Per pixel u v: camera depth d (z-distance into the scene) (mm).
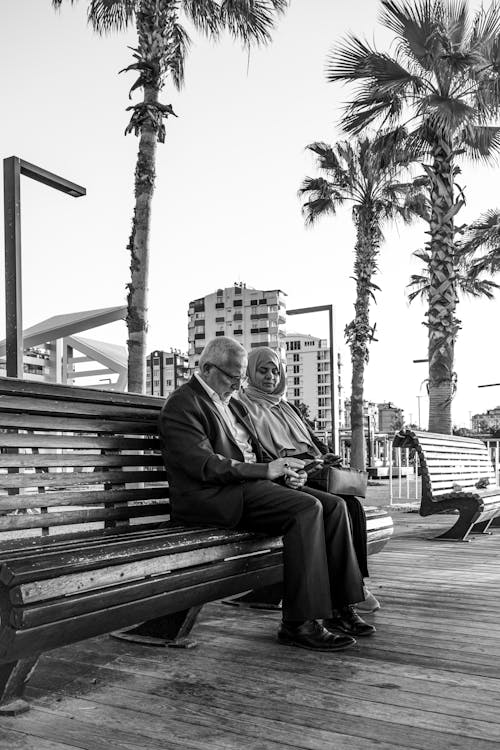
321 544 2988
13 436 2691
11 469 2756
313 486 3379
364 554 3398
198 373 3398
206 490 3070
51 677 2668
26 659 2268
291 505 2971
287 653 2975
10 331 8844
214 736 2137
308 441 3867
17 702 2338
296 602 2945
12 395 2738
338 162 23203
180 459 3086
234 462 3072
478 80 13320
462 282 24328
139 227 10133
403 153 15016
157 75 10508
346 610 3270
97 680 2635
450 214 13438
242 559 2959
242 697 2457
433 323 13180
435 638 3203
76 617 2148
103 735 2141
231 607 3887
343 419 163875
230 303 136500
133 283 10023
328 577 3000
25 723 2230
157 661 2869
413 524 8430
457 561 5422
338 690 2531
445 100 13094
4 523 2574
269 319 133125
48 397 2910
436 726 2219
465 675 2697
